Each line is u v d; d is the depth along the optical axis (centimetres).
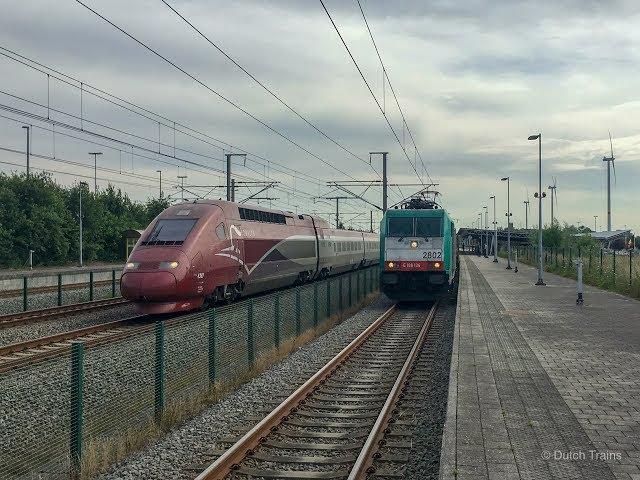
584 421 841
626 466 676
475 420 845
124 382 998
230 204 2308
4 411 822
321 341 1750
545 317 1928
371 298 2953
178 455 842
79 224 5947
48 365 867
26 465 758
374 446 846
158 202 7594
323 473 764
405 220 2514
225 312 1276
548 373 1133
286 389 1199
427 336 1817
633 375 1115
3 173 5912
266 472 770
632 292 2628
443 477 645
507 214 5850
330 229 3753
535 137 3494
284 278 2856
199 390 1138
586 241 5603
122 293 1912
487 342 1466
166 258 1908
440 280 2478
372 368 1403
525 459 697
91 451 803
